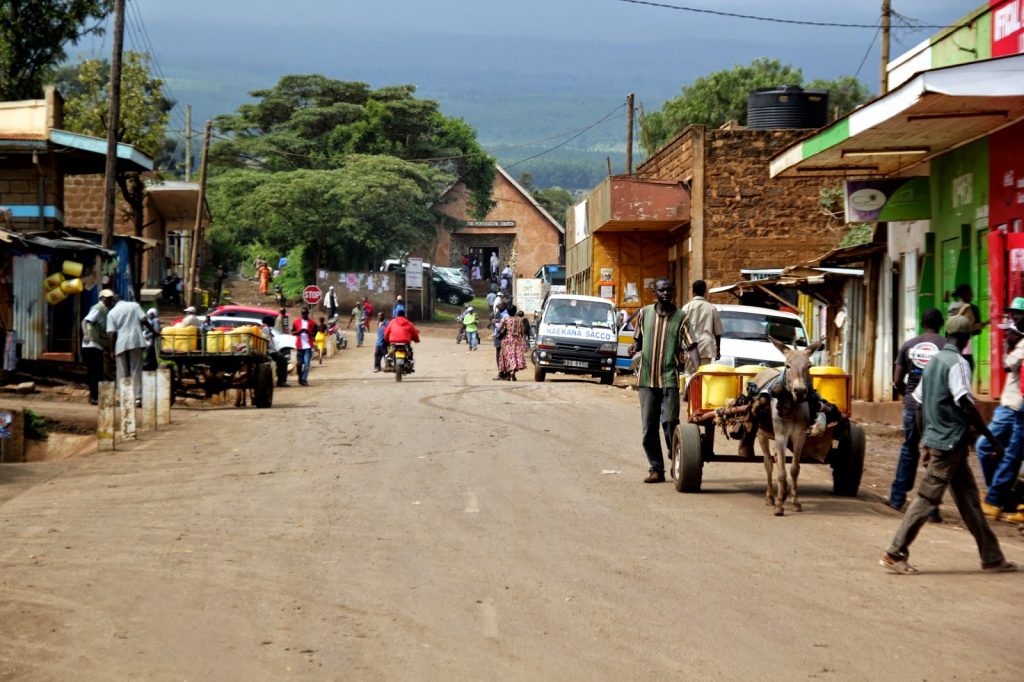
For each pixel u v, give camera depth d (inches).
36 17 2368.4
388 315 3619.6
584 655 353.1
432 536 529.3
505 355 1622.8
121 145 1656.0
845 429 649.6
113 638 370.6
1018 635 382.6
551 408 1167.6
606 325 1612.9
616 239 2122.3
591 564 474.6
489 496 642.8
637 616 396.8
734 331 1127.0
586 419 1061.1
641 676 334.0
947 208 1051.9
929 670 343.6
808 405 594.6
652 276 2130.9
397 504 615.8
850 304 1301.7
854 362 1298.0
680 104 3651.6
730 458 672.4
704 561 483.5
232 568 464.8
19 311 1358.3
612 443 892.6
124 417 930.1
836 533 551.5
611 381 1593.3
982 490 733.9
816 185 1849.2
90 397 1184.2
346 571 459.2
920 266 1128.2
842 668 344.2
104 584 439.2
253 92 4224.9
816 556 498.3
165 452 854.5
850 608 413.1
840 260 1320.1
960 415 471.2
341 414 1118.4
